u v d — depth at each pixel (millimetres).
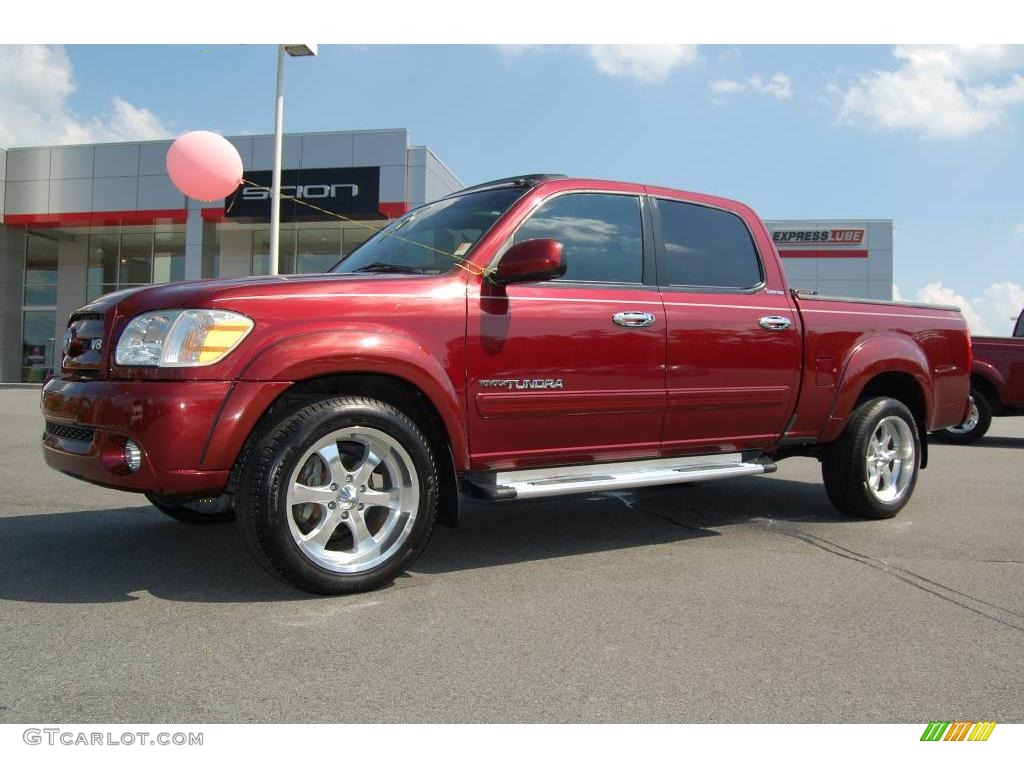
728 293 4668
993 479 7234
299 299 3369
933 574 3971
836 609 3402
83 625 3049
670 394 4328
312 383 3539
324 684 2559
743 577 3865
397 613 3248
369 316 3477
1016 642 3047
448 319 3664
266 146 21766
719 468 4516
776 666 2777
